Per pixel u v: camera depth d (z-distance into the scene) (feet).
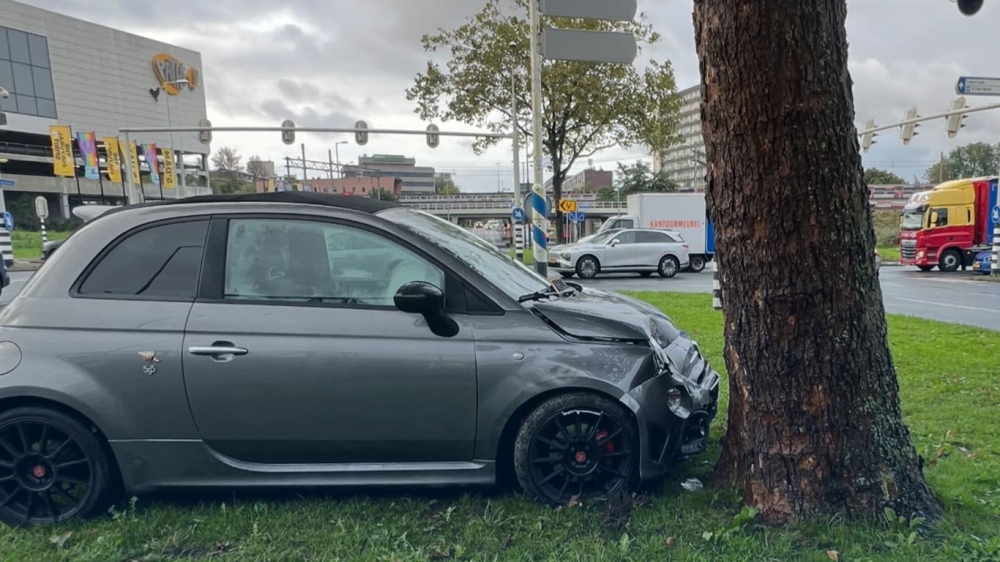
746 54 8.57
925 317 34.01
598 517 9.86
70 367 9.77
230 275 10.27
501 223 267.59
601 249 65.77
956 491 10.25
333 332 9.98
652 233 67.92
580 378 10.00
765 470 9.66
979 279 58.59
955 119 58.39
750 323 9.60
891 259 91.86
